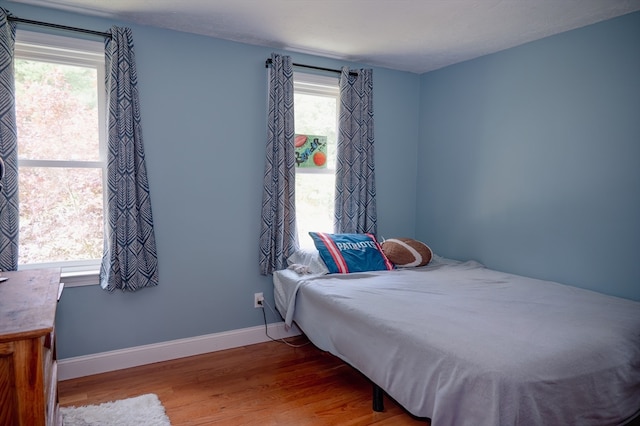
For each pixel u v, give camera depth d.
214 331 2.78
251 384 2.32
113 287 2.33
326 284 2.43
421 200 3.59
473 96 3.08
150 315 2.56
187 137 2.61
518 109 2.77
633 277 2.20
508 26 2.42
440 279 2.55
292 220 2.90
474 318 1.77
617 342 1.53
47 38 2.21
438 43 2.74
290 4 2.16
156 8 2.21
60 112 2.36
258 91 2.83
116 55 2.27
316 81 3.04
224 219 2.76
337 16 2.31
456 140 3.23
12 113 2.07
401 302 2.03
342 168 3.09
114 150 2.29
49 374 1.42
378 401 2.03
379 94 3.35
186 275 2.66
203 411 2.03
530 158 2.70
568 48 2.47
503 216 2.89
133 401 2.08
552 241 2.59
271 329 2.98
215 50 2.66
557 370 1.34
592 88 2.36
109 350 2.46
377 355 1.80
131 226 2.34
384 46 2.81
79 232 2.44
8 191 2.06
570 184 2.48
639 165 2.16
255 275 2.90
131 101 2.35
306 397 2.18
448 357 1.44
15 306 1.34
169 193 2.57
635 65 2.17
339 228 3.12
